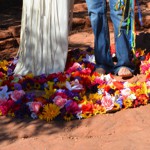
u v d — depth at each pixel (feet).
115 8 16.34
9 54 20.35
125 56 16.78
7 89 15.16
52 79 15.99
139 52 18.66
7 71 17.15
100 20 16.38
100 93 15.21
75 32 23.24
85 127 13.70
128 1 16.40
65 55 16.70
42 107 14.21
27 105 14.29
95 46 16.79
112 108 14.37
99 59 16.85
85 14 25.14
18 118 14.23
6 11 27.14
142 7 26.94
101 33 16.55
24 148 12.75
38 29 16.57
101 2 16.26
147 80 16.08
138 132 13.35
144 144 12.75
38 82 15.88
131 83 15.83
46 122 13.96
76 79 15.65
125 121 13.97
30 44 16.78
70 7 16.81
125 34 16.69
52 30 16.53
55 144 12.88
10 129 13.69
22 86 15.76
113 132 13.51
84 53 18.52
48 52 16.67
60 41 16.60
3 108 14.33
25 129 13.64
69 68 16.84
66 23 16.48
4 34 21.75
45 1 16.37
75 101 14.51
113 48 19.20
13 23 24.02
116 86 15.33
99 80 15.78
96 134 13.43
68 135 13.34
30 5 16.52
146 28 23.73
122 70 16.58
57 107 14.07
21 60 17.08
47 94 14.88
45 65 16.74
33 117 14.12
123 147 12.62
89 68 16.84
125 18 16.53
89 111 14.17
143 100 14.84
